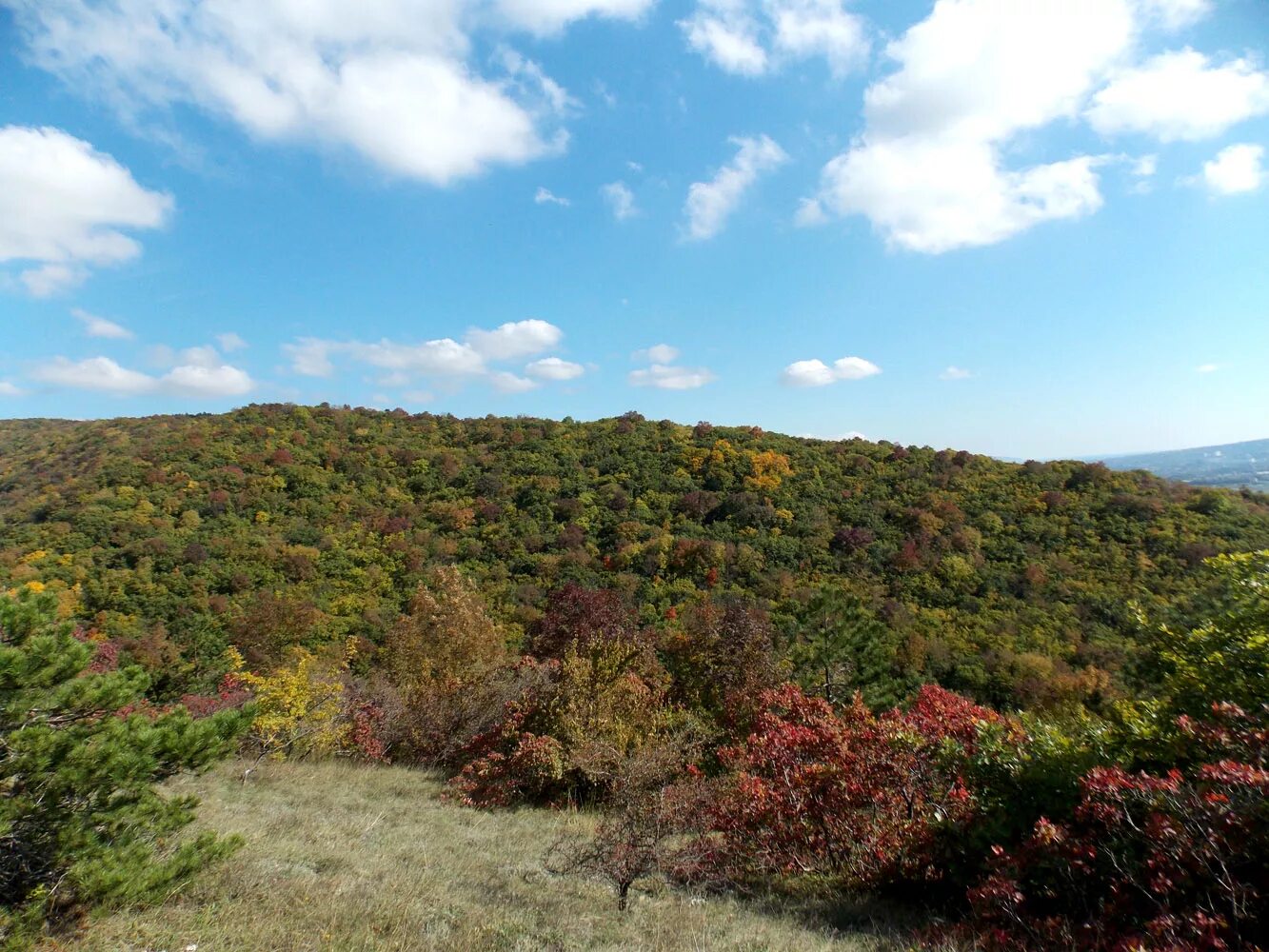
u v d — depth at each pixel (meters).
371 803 9.95
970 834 5.68
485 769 10.93
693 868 6.73
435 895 5.61
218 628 23.52
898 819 6.61
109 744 4.64
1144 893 4.16
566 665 12.41
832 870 6.84
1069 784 5.33
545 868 6.98
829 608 16.53
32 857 4.41
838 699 14.84
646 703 12.34
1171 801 4.21
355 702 15.70
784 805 6.98
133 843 4.92
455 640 17.81
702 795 7.29
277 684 13.46
